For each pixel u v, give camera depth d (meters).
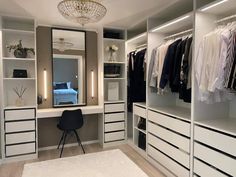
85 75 3.83
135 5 2.57
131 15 2.99
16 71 3.14
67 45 3.67
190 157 2.20
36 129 3.15
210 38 1.98
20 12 2.86
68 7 1.98
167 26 2.72
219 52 1.87
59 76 3.64
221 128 1.85
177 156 2.41
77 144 3.81
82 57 3.80
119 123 3.79
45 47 3.52
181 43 2.45
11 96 3.29
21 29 3.30
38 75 3.49
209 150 1.95
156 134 2.85
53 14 2.95
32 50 3.28
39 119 3.52
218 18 2.21
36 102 3.15
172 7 2.60
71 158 3.12
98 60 3.89
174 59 2.51
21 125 3.05
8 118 2.98
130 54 3.68
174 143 2.46
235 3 1.89
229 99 2.05
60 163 2.92
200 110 2.18
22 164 2.95
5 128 2.98
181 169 2.34
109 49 3.80
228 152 1.76
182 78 2.35
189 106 2.94
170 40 2.89
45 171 2.66
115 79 3.92
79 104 3.79
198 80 2.07
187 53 2.29
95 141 3.97
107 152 3.38
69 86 3.71
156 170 2.77
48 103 3.58
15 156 3.05
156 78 2.89
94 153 3.33
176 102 3.21
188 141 2.22
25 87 3.38
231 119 2.22
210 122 2.09
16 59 3.07
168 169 2.59
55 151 3.48
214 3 1.89
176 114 2.50
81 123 3.35
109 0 2.41
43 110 3.37
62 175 2.55
